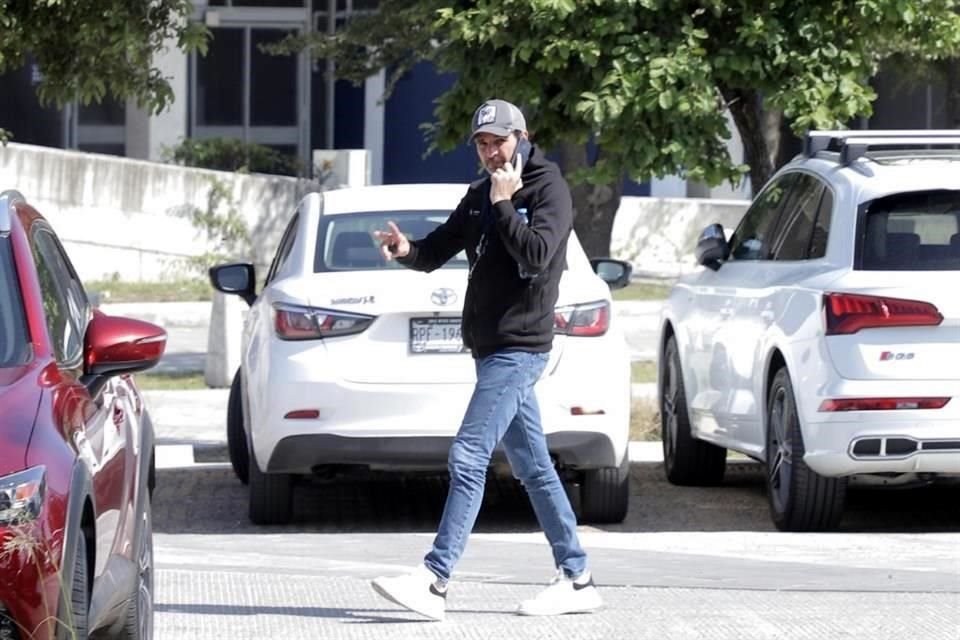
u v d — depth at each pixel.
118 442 16.44
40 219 18.42
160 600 20.70
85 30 32.38
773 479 27.31
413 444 25.66
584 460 26.11
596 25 30.89
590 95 30.86
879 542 26.05
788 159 51.53
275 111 101.31
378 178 102.81
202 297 74.19
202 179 81.12
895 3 31.80
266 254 82.12
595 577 22.61
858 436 24.81
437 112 32.91
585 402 25.78
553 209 18.70
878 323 24.67
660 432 38.09
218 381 48.44
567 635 18.75
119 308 67.62
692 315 31.53
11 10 32.41
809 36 31.86
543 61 30.95
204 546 26.16
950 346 24.67
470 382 25.66
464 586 21.83
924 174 25.78
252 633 18.84
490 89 31.97
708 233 30.97
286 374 25.77
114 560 15.62
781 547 25.67
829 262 25.70
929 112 91.12
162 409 42.78
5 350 15.62
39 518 13.38
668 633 18.83
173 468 34.31
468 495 19.14
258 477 27.77
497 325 19.03
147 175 80.31
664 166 31.64
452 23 31.67
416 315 25.67
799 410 25.64
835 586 21.77
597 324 26.11
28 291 16.20
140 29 32.94
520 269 18.86
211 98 100.19
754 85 32.19
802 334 25.66
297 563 24.02
